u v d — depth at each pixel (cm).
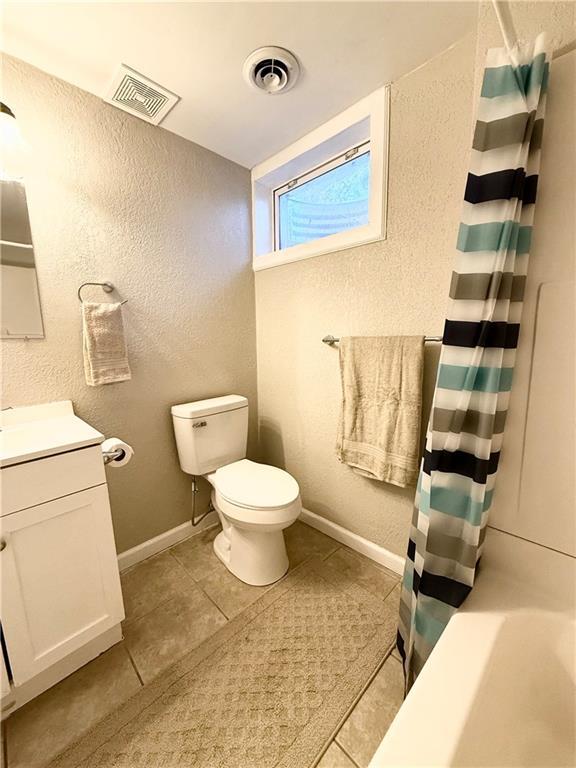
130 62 116
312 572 156
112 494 155
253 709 100
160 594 144
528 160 76
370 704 101
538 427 88
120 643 121
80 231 134
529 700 75
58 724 97
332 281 161
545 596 89
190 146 163
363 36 107
